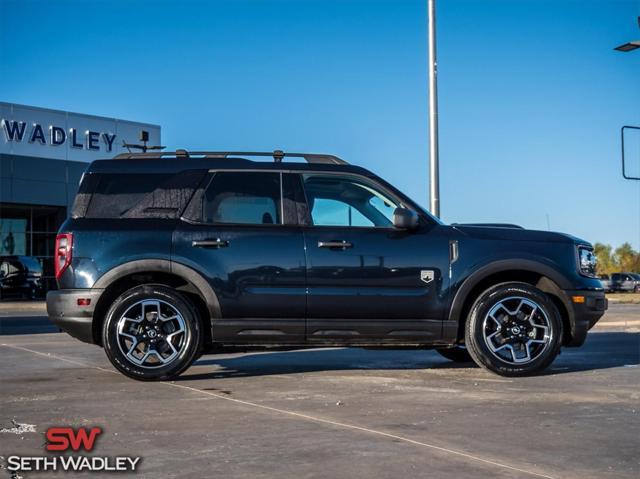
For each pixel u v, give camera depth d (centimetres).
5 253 3775
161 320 648
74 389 605
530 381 651
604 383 639
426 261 674
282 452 396
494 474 355
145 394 580
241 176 682
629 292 4947
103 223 662
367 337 669
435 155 1459
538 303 678
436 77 1466
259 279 660
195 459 383
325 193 685
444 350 817
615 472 361
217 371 723
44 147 3772
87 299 647
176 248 657
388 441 420
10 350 942
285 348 685
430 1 1463
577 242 707
